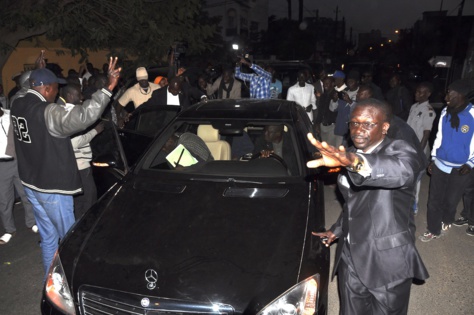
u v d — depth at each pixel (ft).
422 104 16.71
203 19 61.11
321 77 29.50
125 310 7.22
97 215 9.55
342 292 7.89
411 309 10.88
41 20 27.32
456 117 13.03
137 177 11.01
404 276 6.98
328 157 5.95
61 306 7.67
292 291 7.13
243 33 129.80
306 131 12.48
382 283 7.03
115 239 8.57
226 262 7.72
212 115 12.32
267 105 13.19
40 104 10.19
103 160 12.52
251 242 8.26
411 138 11.21
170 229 8.77
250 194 9.96
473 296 11.44
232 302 6.99
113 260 7.97
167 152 11.99
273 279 7.30
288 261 7.70
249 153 12.87
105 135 14.10
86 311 7.50
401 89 20.29
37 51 36.11
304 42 119.14
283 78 39.09
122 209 9.65
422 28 114.93
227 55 62.90
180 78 20.39
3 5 26.91
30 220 15.47
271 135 11.93
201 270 7.55
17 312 10.80
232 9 125.49
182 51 24.71
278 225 8.79
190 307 7.02
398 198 6.88
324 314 7.45
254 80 25.39
